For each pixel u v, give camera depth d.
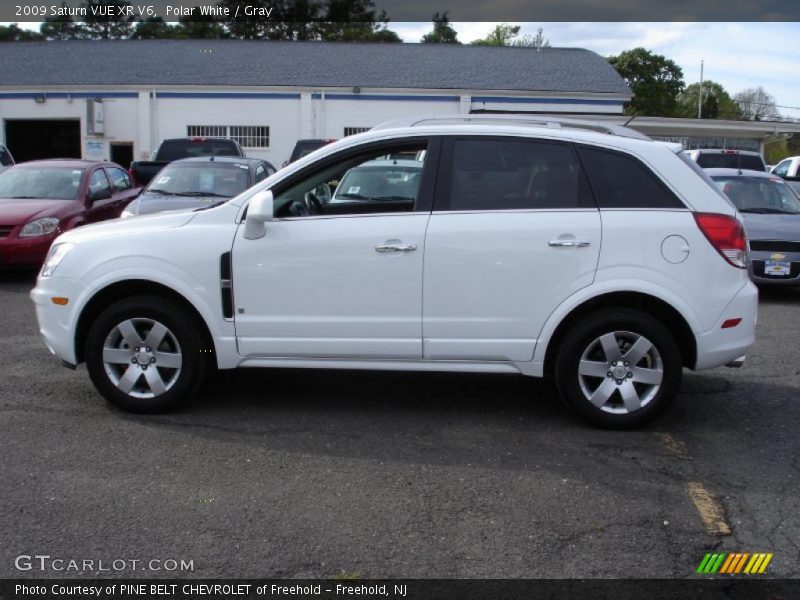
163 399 5.28
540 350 5.07
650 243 4.95
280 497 4.12
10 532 3.72
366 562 3.51
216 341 5.19
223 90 27.80
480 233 4.98
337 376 6.36
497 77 29.73
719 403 5.85
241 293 5.13
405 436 5.04
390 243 5.01
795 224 10.44
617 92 28.86
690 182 5.05
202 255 5.12
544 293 5.00
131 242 5.21
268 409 5.53
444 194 5.10
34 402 5.55
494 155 5.13
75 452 4.67
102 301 5.43
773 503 4.16
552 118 5.82
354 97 28.05
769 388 6.26
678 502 4.14
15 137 29.66
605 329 5.02
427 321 5.06
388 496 4.16
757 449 4.92
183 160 11.70
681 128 26.84
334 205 5.27
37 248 10.20
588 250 4.95
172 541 3.67
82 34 57.62
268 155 28.27
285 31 46.88
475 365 5.15
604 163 5.07
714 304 4.98
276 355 5.21
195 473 4.41
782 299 10.68
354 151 5.20
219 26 46.53
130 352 5.27
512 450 4.82
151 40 33.22
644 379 5.07
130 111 28.05
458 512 3.99
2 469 4.41
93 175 11.96
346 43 33.22
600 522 3.91
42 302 5.35
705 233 4.96
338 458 4.66
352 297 5.07
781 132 26.89
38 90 28.03
